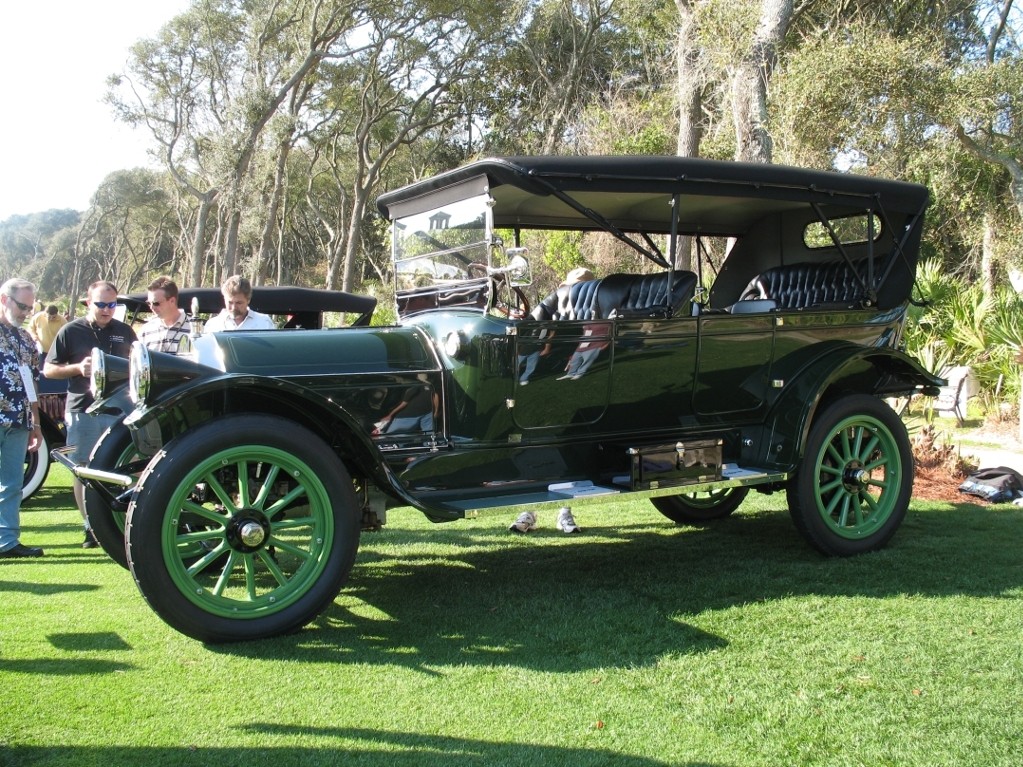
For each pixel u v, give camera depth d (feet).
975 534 16.72
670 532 17.76
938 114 36.91
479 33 103.09
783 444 14.92
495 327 12.92
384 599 13.21
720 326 14.62
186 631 10.81
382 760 8.17
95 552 16.83
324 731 8.75
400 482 11.94
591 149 65.82
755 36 32.30
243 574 14.73
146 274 232.12
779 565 14.87
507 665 10.47
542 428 13.64
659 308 14.32
